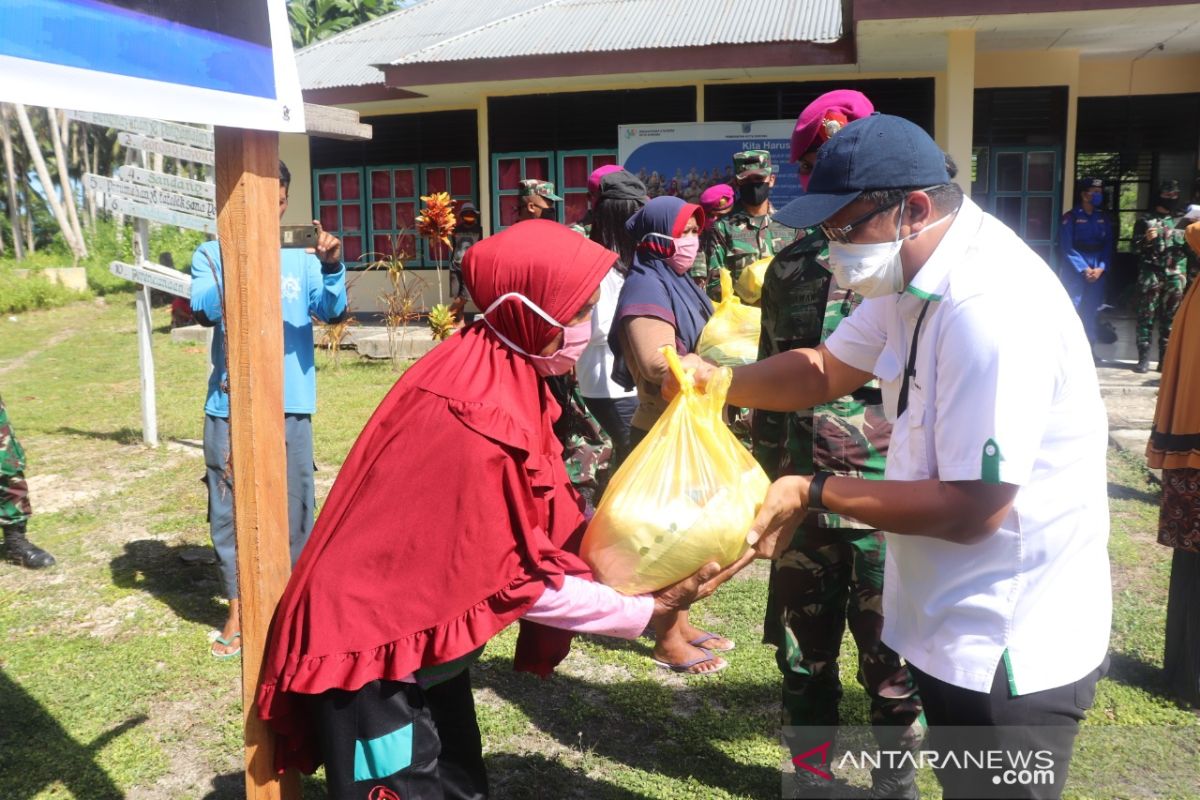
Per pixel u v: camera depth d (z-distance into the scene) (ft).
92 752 10.68
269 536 7.00
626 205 13.51
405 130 45.88
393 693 6.54
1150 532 17.08
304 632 6.50
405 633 6.37
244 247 6.70
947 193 5.91
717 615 14.26
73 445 25.32
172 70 5.88
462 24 49.32
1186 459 11.10
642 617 6.82
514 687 12.19
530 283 6.66
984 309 5.54
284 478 7.12
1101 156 41.24
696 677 12.35
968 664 5.92
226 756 10.67
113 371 38.52
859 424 8.79
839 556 9.02
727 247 16.88
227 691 12.12
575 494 7.87
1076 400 5.79
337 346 36.11
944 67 38.22
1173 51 36.55
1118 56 37.93
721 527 6.67
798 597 9.13
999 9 27.96
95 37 5.39
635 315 10.92
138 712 11.59
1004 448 5.40
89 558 16.89
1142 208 40.98
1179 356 11.40
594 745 10.75
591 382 14.19
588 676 12.46
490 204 44.45
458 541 6.34
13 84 4.94
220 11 6.23
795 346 9.05
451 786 7.80
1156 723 10.84
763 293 9.51
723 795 9.80
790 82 40.55
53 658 12.94
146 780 10.20
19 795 9.86
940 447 5.72
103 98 5.43
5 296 62.34
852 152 5.91
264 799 7.09
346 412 27.61
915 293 5.84
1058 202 37.99
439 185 45.75
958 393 5.58
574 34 39.93
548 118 43.09
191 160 15.89
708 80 40.93
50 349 45.73
